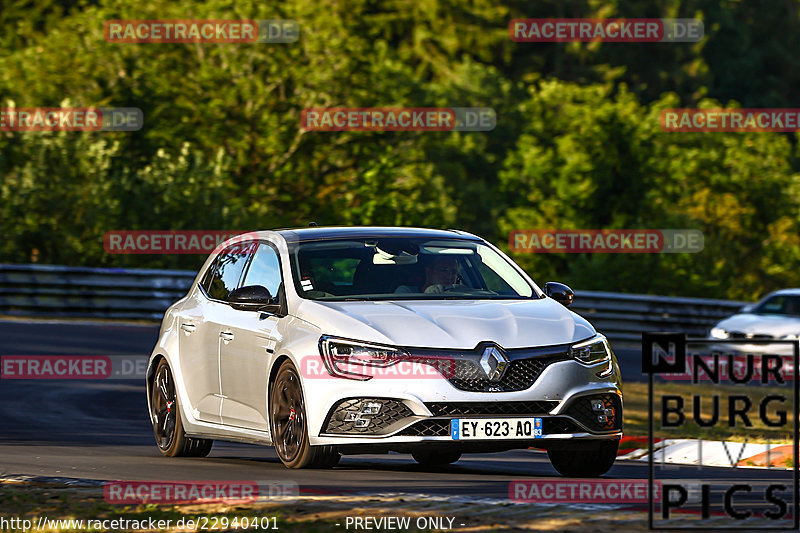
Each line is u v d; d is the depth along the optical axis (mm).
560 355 26547
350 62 147750
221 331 29969
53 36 147000
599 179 162750
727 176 174625
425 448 25641
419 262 29391
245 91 143250
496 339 26203
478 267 29781
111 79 142000
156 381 33031
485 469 30031
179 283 89750
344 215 141125
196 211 121750
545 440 26094
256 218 127250
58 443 35062
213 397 30219
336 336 26328
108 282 87688
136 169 134875
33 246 114312
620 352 82750
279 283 28984
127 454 32531
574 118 166375
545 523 19062
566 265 157375
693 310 97375
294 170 144250
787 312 81875
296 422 26812
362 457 33188
